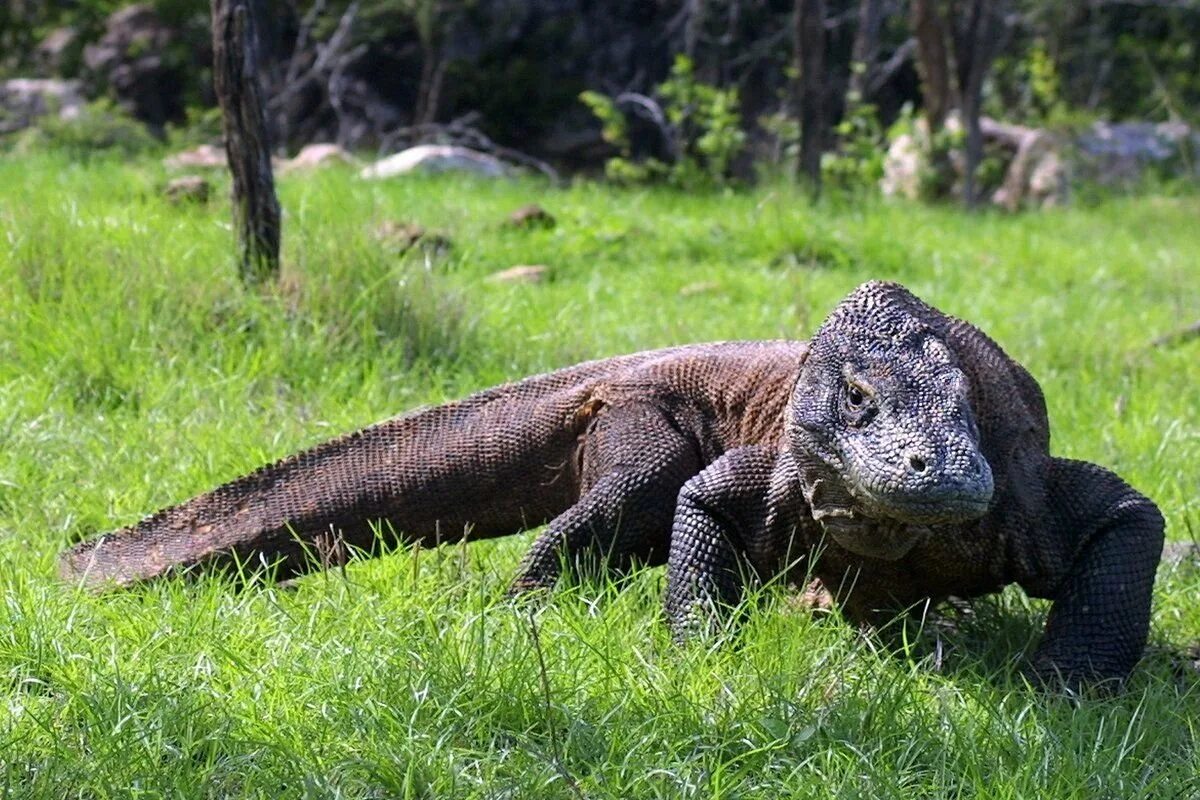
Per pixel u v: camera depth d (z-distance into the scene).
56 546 8.32
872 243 20.72
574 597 7.38
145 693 6.09
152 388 10.83
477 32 41.91
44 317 11.52
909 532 6.65
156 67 42.03
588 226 20.14
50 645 6.64
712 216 22.84
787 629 6.91
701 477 7.41
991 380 7.17
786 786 5.62
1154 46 43.75
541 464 8.27
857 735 5.99
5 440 9.80
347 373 11.37
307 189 19.67
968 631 7.53
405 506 8.31
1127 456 10.56
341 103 42.62
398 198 21.31
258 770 5.61
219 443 9.72
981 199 33.59
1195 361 14.45
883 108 46.03
